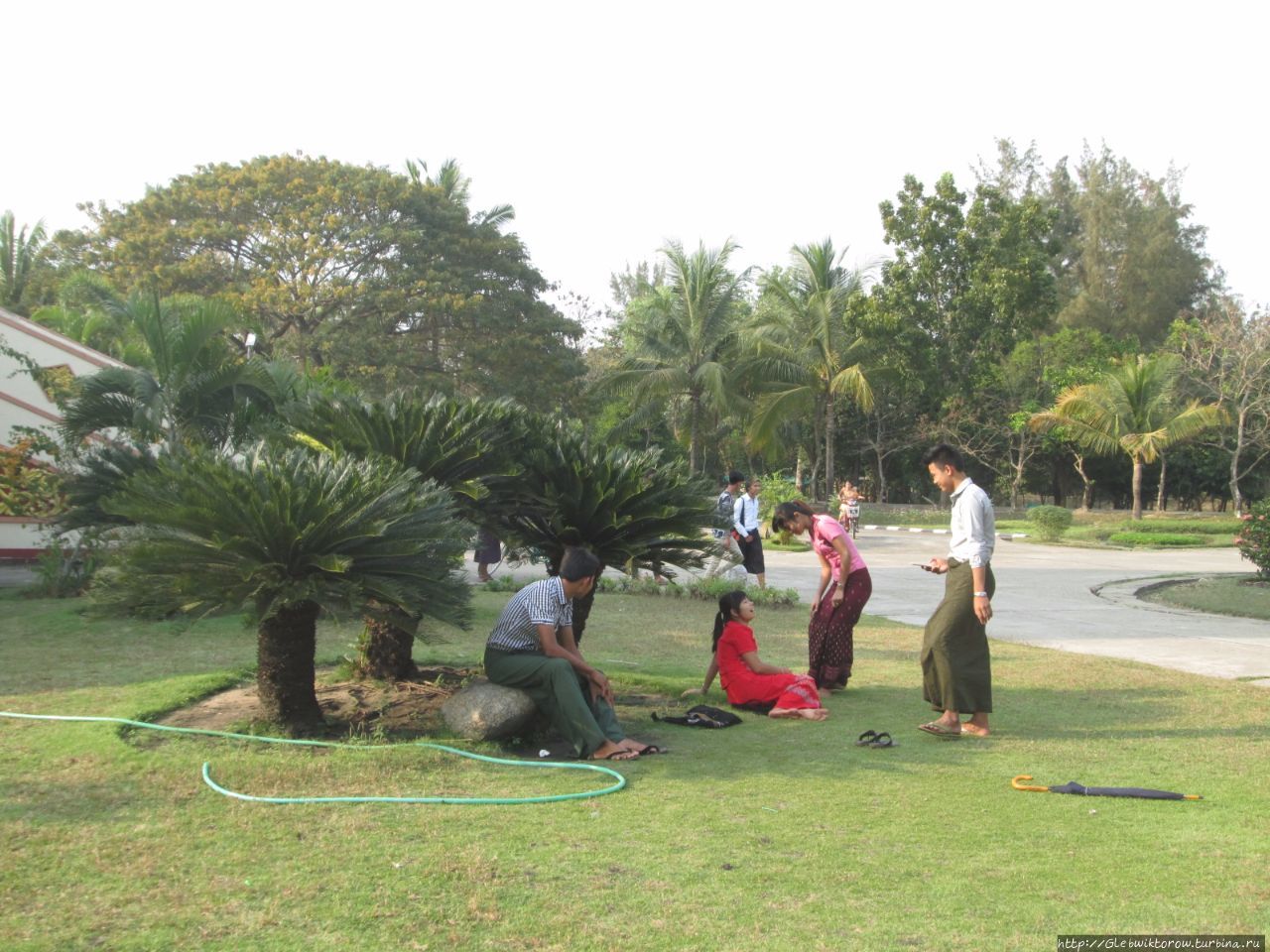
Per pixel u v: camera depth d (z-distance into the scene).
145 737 5.63
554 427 7.04
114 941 3.18
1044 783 5.10
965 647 6.06
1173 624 12.01
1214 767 5.41
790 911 3.48
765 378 32.34
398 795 4.70
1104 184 51.44
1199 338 38.66
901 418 41.16
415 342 36.00
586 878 3.74
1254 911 3.52
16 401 15.62
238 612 5.39
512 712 5.65
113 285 32.12
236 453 6.50
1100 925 3.39
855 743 5.93
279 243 33.38
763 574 13.80
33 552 15.78
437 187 36.59
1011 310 36.97
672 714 6.65
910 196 38.09
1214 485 43.59
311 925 3.31
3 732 5.70
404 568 5.52
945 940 3.27
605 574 15.09
